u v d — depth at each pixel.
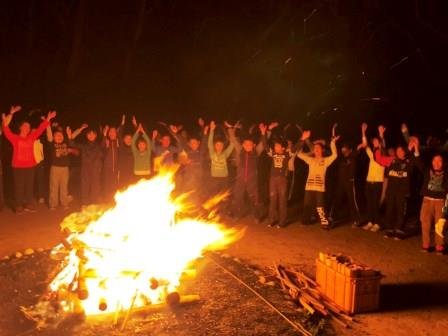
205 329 5.09
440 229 7.55
